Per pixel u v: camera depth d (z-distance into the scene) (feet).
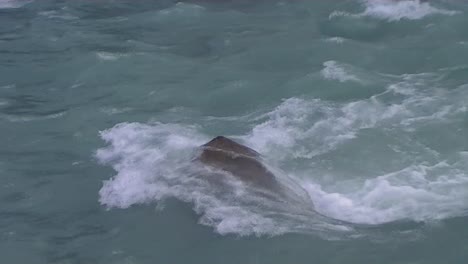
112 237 57.00
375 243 54.03
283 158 66.69
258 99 79.20
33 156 69.87
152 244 55.83
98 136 73.00
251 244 54.65
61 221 59.57
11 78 88.53
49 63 92.63
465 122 70.69
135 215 59.31
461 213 57.06
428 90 77.87
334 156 66.54
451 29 93.04
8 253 55.62
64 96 82.94
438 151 66.49
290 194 59.26
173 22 106.32
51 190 63.98
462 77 80.48
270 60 89.15
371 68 84.69
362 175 63.62
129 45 96.84
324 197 60.64
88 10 114.21
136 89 83.51
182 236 56.24
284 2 110.42
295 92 79.61
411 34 93.15
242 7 110.32
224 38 97.96
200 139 70.69
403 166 64.49
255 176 60.44
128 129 73.56
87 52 94.63
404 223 56.34
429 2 100.99
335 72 82.69
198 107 78.59
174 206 59.57
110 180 64.64
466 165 64.03
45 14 113.19
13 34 104.37
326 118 73.41
